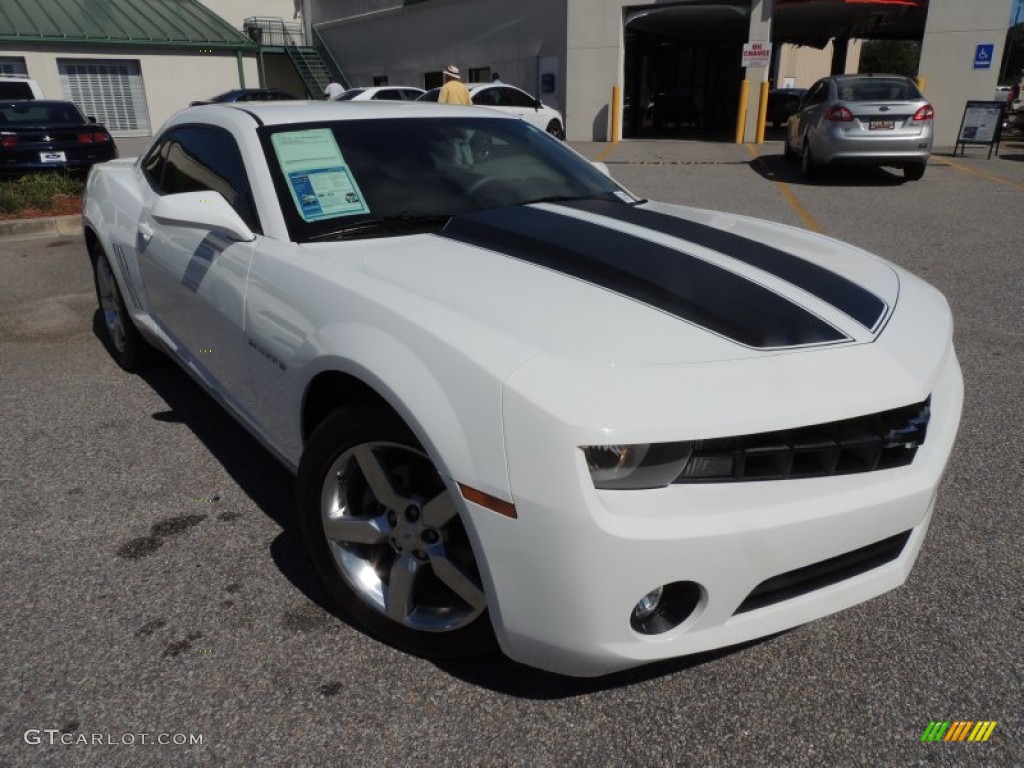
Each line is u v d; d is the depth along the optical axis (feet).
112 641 7.75
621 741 6.59
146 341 14.24
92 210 14.53
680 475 5.87
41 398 13.82
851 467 6.40
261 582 8.68
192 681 7.24
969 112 48.14
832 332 6.86
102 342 16.88
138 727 6.73
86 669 7.38
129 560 9.09
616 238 8.54
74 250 26.22
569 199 10.37
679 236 8.75
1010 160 47.44
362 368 6.85
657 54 74.59
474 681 7.25
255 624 8.00
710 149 56.59
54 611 8.20
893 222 28.37
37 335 17.35
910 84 38.45
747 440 5.93
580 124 66.13
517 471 5.80
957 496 10.33
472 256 8.11
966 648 7.62
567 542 5.71
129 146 76.79
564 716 6.85
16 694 7.07
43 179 34.60
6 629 7.92
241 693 7.10
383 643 7.71
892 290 8.12
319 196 9.26
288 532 9.64
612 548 5.66
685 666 7.45
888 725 6.72
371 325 7.04
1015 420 12.54
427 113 11.30
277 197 9.16
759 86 60.80
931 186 36.94
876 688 7.13
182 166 11.58
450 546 6.92
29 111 39.09
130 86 84.33
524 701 7.02
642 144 61.82
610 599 5.81
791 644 7.72
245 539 9.49
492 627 6.75
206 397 13.84
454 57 81.10
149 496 10.50
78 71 80.79
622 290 7.20
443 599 7.39
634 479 5.77
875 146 36.60
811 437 6.16
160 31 85.46
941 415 7.32
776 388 6.07
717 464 5.91
